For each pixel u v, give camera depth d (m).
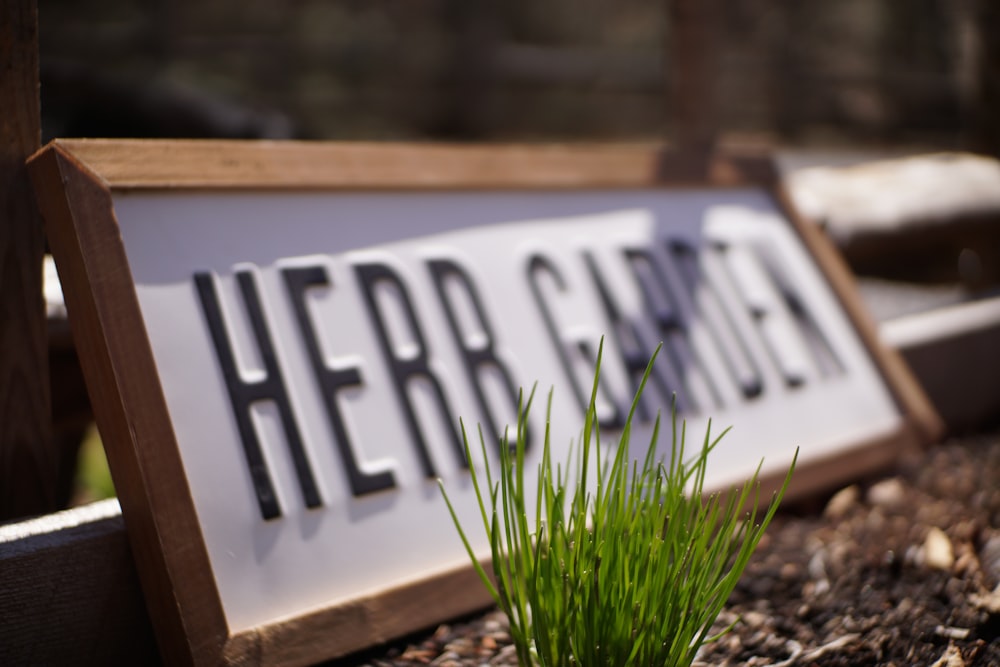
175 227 0.64
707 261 0.85
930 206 1.20
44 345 0.65
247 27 3.89
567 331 0.75
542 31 4.39
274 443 0.63
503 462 0.56
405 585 0.64
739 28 4.11
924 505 0.79
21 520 0.61
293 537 0.63
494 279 0.74
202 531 0.60
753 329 0.84
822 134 4.07
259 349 0.64
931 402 0.95
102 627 0.60
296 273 0.67
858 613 0.65
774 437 0.81
